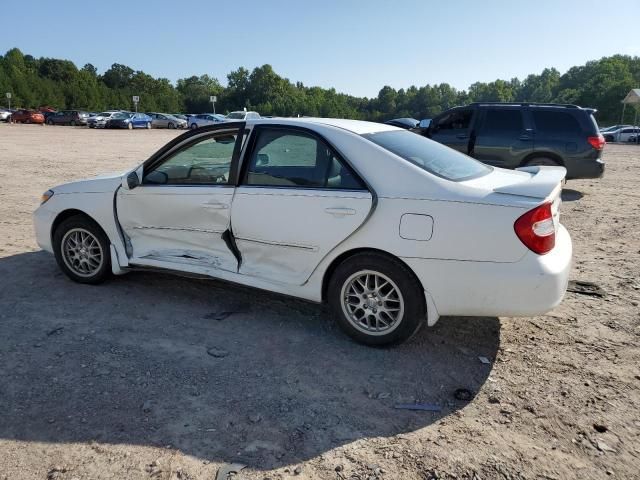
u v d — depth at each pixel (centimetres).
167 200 437
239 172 408
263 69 11838
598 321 420
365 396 317
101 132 3784
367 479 246
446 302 344
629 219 816
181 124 4916
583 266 566
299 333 401
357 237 359
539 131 988
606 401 309
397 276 353
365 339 375
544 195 329
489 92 14000
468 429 285
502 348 377
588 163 971
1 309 436
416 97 13212
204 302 459
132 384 323
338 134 379
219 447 267
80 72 11688
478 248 331
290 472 250
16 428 279
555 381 332
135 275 525
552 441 274
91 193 475
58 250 497
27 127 4238
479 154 1027
